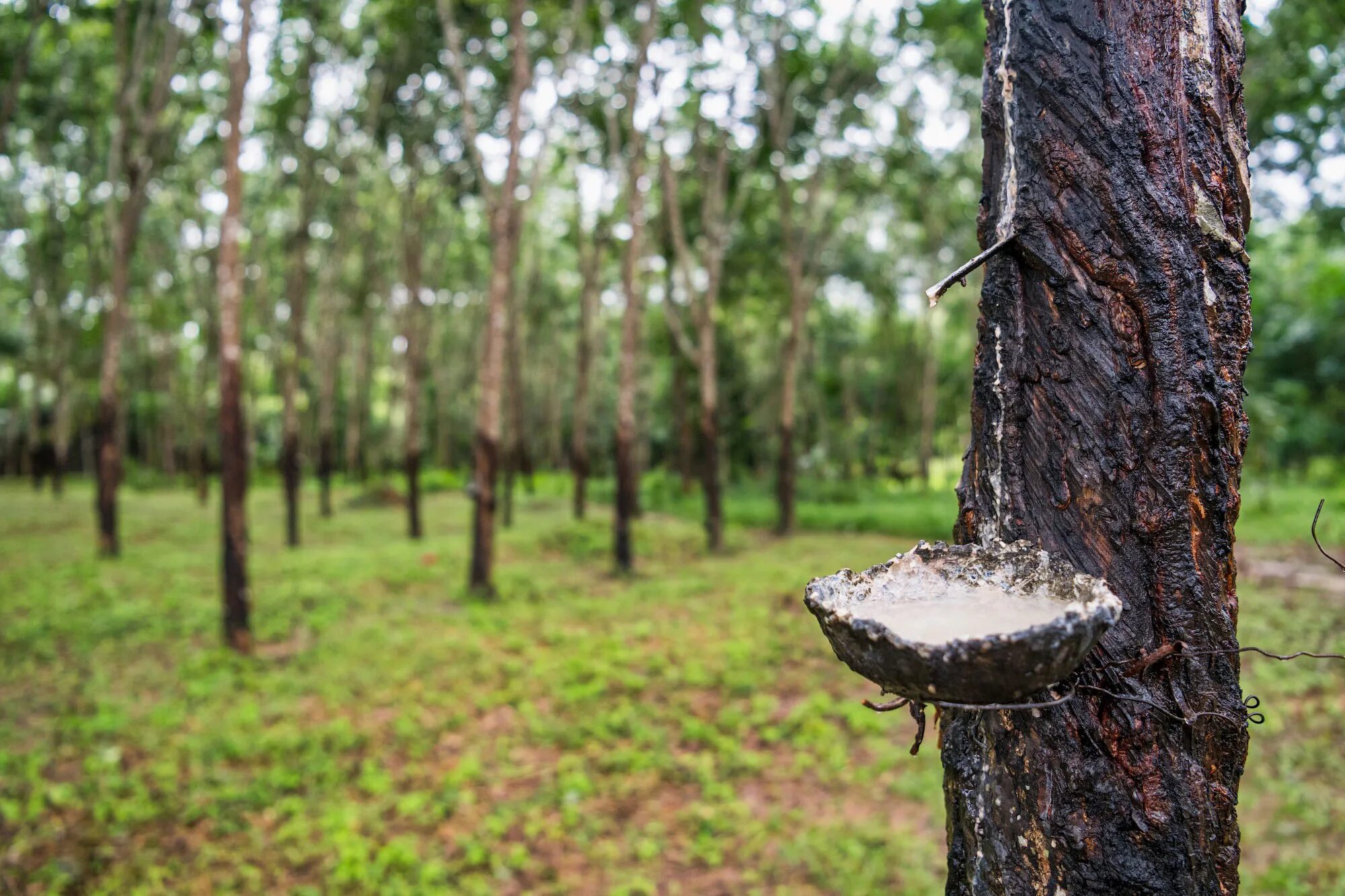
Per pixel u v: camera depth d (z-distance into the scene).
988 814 1.46
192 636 8.00
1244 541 11.09
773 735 5.61
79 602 9.12
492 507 9.70
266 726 5.87
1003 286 1.51
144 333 25.75
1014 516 1.48
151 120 11.66
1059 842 1.35
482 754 5.50
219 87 13.33
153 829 4.56
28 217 18.59
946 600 1.43
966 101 13.93
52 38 11.51
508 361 23.03
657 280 19.53
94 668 6.99
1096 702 1.36
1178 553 1.36
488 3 11.18
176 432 28.64
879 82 13.16
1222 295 1.42
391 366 29.86
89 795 4.85
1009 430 1.50
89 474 31.03
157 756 5.38
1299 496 16.06
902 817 4.64
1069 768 1.35
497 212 9.75
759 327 24.86
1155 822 1.32
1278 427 19.83
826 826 4.57
